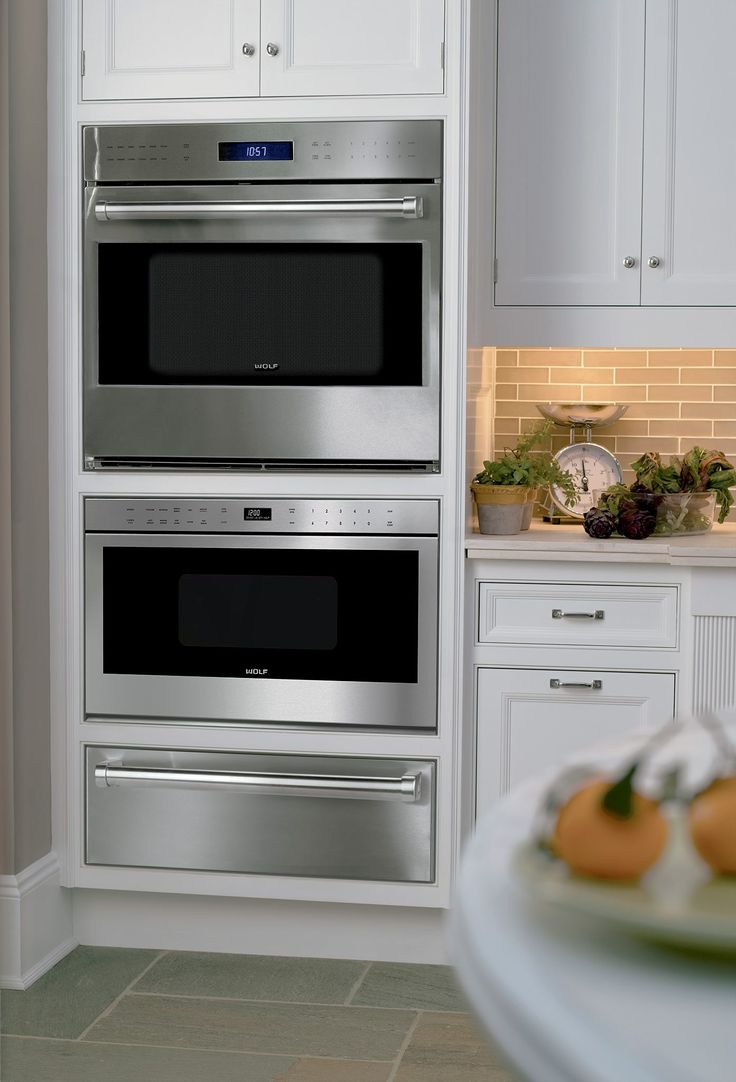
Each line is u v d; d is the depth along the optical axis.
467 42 2.61
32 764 2.76
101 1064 2.31
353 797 2.73
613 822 0.62
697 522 2.88
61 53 2.73
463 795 2.75
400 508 2.70
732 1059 0.50
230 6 2.68
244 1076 2.26
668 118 2.91
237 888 2.80
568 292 2.96
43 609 2.79
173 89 2.70
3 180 2.55
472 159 2.74
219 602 2.76
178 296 2.72
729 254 2.92
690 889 0.62
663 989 0.56
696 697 2.68
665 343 2.95
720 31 2.88
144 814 2.82
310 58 2.66
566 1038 0.51
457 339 2.65
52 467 2.79
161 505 2.77
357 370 2.69
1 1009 2.55
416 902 2.74
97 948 2.91
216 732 2.78
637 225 2.94
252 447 2.73
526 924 0.63
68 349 2.77
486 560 2.72
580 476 3.17
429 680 2.71
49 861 2.82
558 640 2.72
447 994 2.64
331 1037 2.43
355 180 2.67
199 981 2.70
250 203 2.63
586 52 2.92
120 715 2.82
